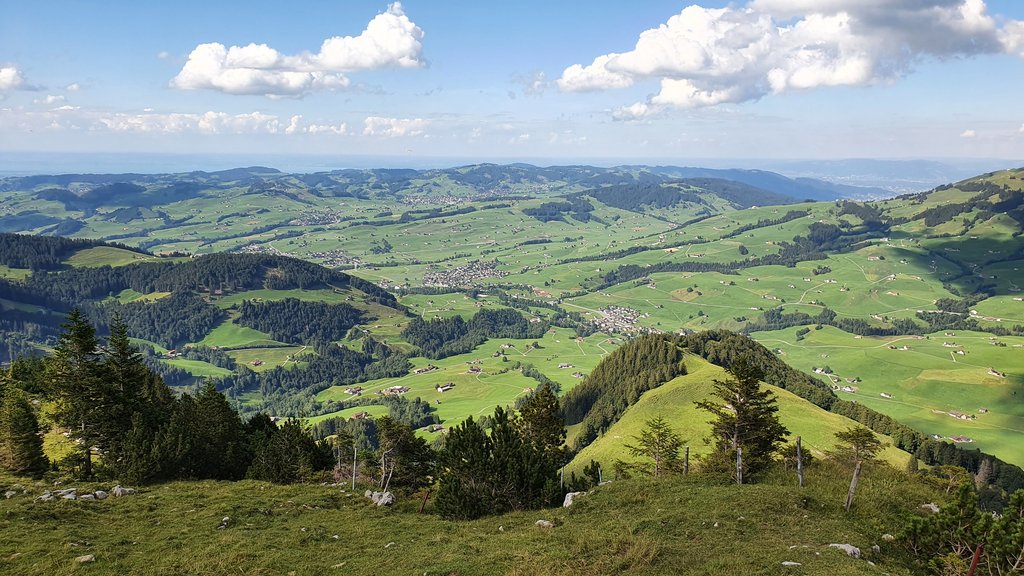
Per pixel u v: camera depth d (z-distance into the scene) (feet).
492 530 145.38
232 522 146.41
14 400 218.18
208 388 296.10
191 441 227.81
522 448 193.98
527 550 116.88
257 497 175.83
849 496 147.13
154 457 208.23
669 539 121.80
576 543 119.03
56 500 152.35
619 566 103.09
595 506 164.45
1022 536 102.06
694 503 153.17
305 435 304.71
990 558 106.63
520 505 180.55
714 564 101.91
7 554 112.06
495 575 102.68
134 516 148.25
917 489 170.71
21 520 132.98
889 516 142.20
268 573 109.19
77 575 104.12
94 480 209.77
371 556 121.19
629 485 183.01
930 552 118.01
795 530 125.39
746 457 202.59
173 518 147.84
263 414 332.19
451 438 189.37
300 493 186.09
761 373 191.42
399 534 140.87
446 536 135.64
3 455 211.41
